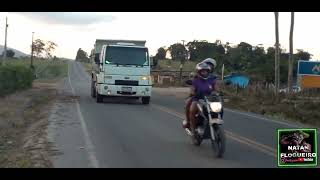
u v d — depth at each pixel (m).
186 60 86.56
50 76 75.81
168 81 59.69
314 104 27.06
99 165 9.80
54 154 10.92
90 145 12.13
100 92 25.45
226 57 61.75
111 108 22.80
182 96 36.56
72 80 63.97
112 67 25.36
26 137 13.98
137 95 25.61
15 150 11.83
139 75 25.53
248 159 10.71
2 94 27.19
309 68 29.59
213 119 10.72
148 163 10.05
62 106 23.59
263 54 61.91
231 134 14.80
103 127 15.68
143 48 25.92
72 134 14.02
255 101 30.39
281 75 52.97
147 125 16.44
